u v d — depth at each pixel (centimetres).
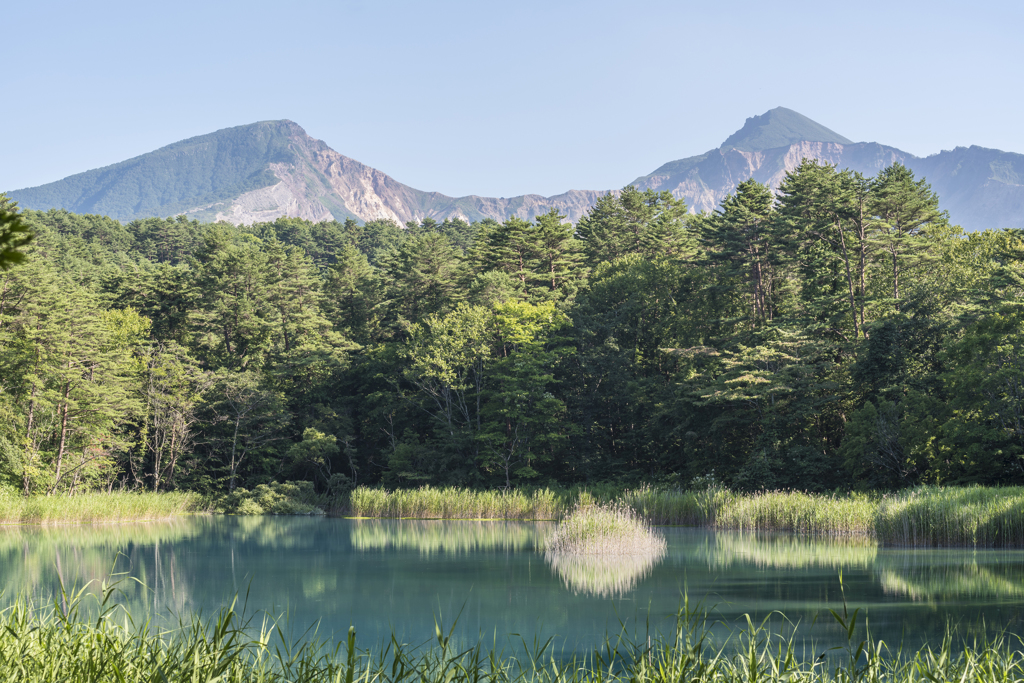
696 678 681
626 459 5550
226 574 2305
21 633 720
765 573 2158
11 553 2802
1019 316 3297
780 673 733
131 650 707
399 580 2167
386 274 7838
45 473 4712
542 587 2012
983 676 759
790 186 5678
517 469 5403
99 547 3012
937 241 5322
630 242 7656
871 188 5294
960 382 3338
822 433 4678
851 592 1839
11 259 379
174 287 6919
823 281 5481
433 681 767
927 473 3544
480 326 5509
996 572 2092
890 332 4078
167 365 5638
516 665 1211
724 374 4659
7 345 4825
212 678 625
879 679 737
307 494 5416
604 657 1266
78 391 4894
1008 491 2872
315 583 2133
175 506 4959
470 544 3066
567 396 5703
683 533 3281
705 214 7612
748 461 4381
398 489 4875
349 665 647
